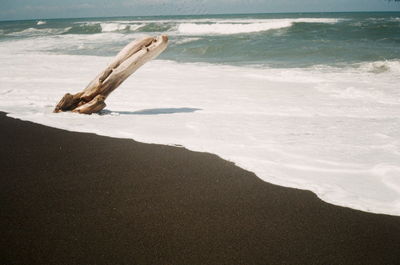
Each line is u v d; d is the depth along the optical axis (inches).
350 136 226.5
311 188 150.6
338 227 121.0
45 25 2449.6
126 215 126.8
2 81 444.5
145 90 393.7
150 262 100.3
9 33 1856.5
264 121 264.8
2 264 98.7
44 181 154.7
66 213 127.6
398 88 379.2
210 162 179.2
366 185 154.5
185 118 272.4
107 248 106.6
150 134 227.3
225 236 114.4
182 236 114.0
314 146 205.9
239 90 390.6
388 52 666.2
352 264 101.7
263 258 103.4
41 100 335.9
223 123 257.6
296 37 1003.3
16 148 199.5
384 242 112.7
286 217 127.1
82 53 832.3
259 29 1211.2
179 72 521.0
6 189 147.0
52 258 101.6
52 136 221.3
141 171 167.0
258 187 151.3
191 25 1344.7
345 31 1064.8
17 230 116.1
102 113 287.6
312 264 101.3
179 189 148.6
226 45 857.5
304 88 396.5
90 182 154.3
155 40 275.0
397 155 190.2
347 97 350.9
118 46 952.9
